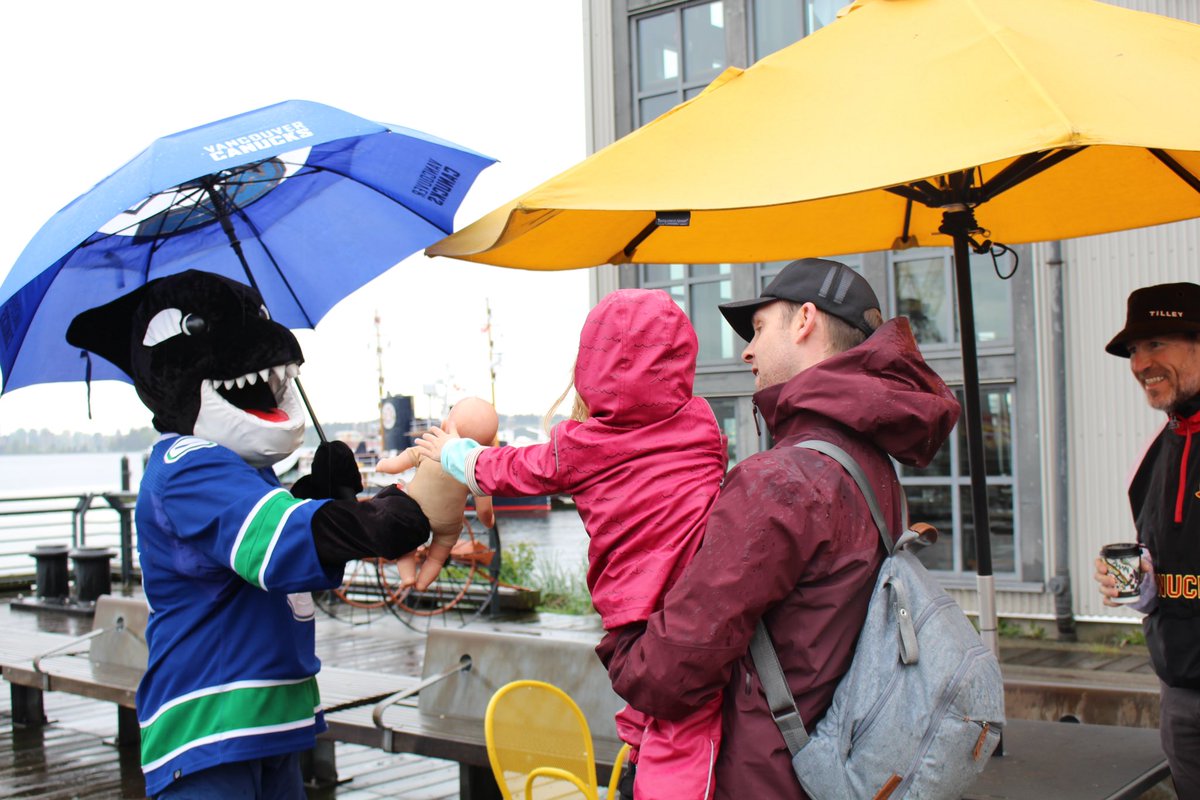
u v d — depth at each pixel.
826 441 2.00
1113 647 7.16
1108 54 2.15
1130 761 2.89
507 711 3.27
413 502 2.43
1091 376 7.47
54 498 13.20
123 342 2.71
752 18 8.77
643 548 2.07
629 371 2.10
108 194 2.29
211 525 2.40
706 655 1.87
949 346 8.03
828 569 1.91
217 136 2.39
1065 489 7.50
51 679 5.63
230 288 2.62
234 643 2.49
